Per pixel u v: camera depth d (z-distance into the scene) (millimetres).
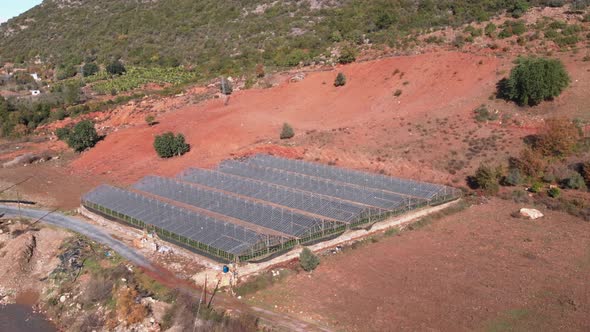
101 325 48125
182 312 46844
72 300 53125
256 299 48719
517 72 88500
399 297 47656
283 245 56281
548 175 71500
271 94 120188
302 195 69438
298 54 136500
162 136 96312
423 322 43500
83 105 143500
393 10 157750
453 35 118875
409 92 103188
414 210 67062
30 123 133750
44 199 83312
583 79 90188
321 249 58625
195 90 134125
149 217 65375
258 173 82562
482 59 103250
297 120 104812
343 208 63781
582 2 118000
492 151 79625
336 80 114875
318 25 170125
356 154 87438
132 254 60312
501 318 43438
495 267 52469
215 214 66312
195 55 184625
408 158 83125
